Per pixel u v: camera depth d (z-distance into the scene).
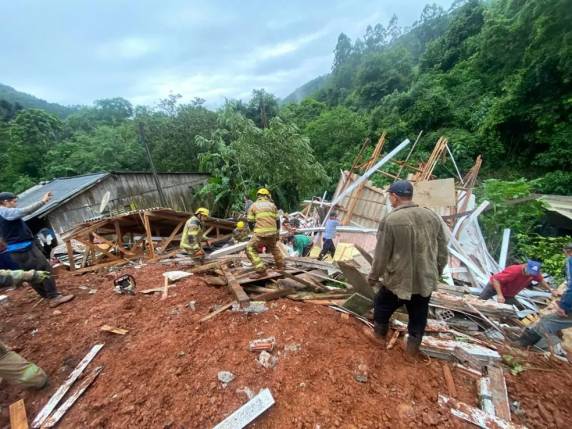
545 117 12.79
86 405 2.12
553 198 10.08
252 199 15.45
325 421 1.78
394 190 2.26
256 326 2.83
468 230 7.32
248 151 14.56
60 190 11.66
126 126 27.03
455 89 20.66
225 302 3.45
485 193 8.91
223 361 2.36
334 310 3.12
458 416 1.78
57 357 2.75
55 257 7.42
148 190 15.08
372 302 2.90
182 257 5.98
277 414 1.85
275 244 4.27
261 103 27.09
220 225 7.94
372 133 22.62
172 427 1.85
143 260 6.16
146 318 3.22
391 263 2.18
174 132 20.50
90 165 21.52
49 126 25.92
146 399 2.08
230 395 2.03
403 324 2.84
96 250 6.55
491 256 7.27
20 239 3.59
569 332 2.83
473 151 16.31
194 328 2.89
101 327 3.11
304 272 4.27
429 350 2.40
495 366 2.26
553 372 2.27
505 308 3.16
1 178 20.89
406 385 2.05
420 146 19.02
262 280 3.89
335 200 8.98
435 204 6.85
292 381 2.10
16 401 2.30
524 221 8.38
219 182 16.92
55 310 3.73
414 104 20.39
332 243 7.48
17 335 3.22
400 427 1.72
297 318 2.93
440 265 2.31
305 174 15.53
